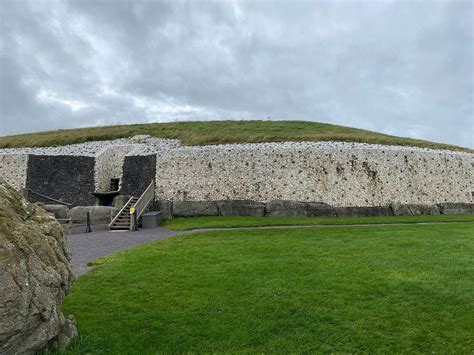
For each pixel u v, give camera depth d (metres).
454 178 24.89
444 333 6.61
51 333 5.12
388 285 8.61
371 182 22.95
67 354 5.50
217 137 27.53
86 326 6.68
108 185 25.72
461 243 12.83
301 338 6.46
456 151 27.27
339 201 22.31
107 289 8.54
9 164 23.70
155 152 24.38
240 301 7.77
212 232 15.44
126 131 32.19
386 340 6.40
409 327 6.80
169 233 16.53
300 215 21.31
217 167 23.06
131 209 18.22
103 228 18.86
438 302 7.75
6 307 4.39
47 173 23.66
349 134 29.41
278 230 15.69
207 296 8.04
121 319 7.02
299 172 22.59
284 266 10.02
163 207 21.42
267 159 22.88
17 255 4.76
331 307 7.52
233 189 22.69
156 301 7.83
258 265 10.12
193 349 6.12
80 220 20.55
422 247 12.25
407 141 28.52
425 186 23.94
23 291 4.61
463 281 8.91
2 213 5.06
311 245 12.55
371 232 15.06
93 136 30.33
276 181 22.55
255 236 14.38
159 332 6.61
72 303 7.75
